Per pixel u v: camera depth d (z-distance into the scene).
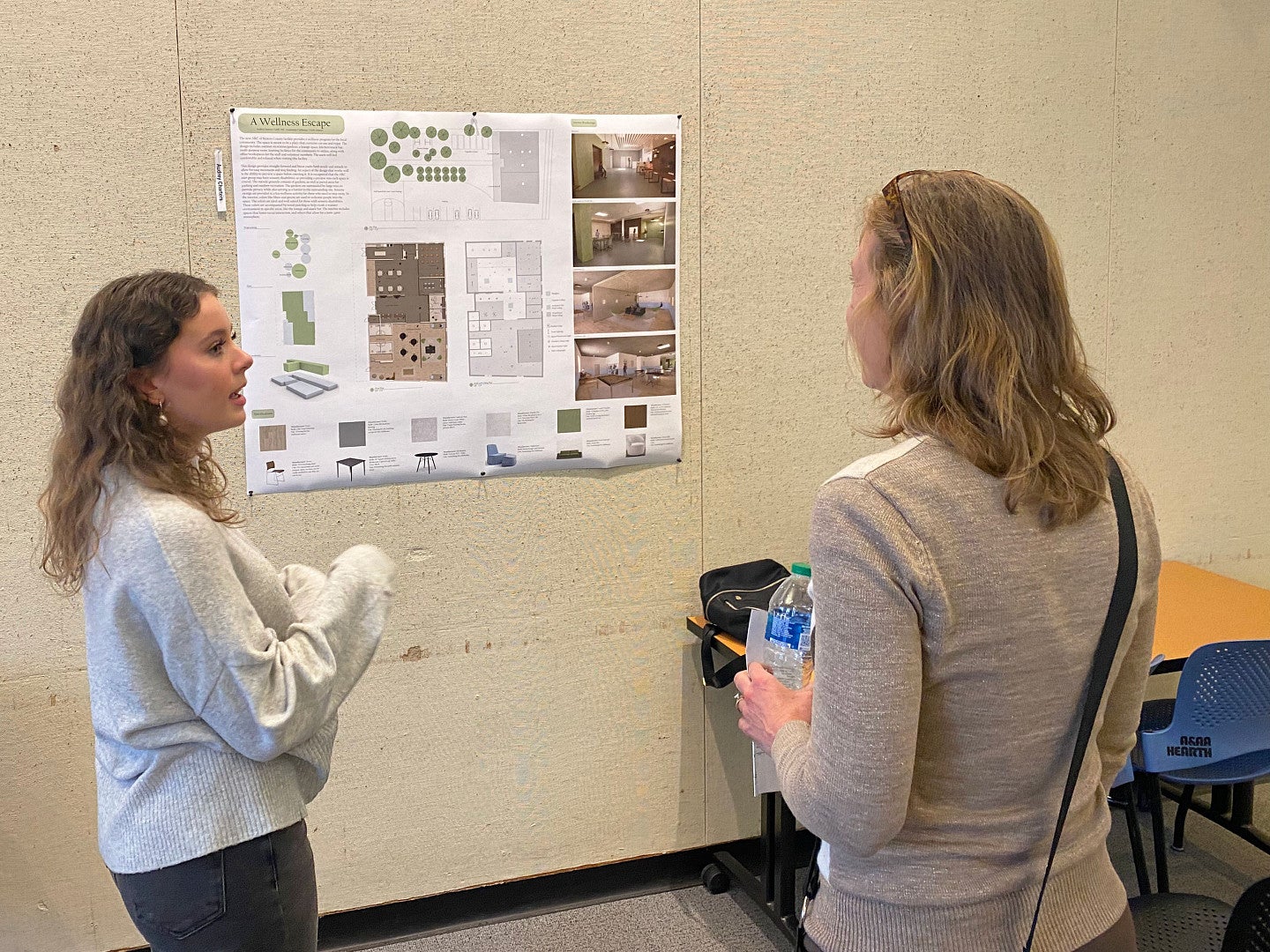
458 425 2.58
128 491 1.47
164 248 2.34
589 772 2.83
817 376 2.86
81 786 2.43
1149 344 3.15
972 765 1.08
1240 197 3.17
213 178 2.35
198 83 2.31
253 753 1.50
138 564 1.43
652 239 2.67
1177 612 2.85
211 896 1.51
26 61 2.21
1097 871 1.16
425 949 2.66
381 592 1.69
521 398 2.62
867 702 1.02
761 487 2.86
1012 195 1.10
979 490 1.05
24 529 2.33
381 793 2.66
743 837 3.00
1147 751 2.44
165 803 1.50
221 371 1.56
